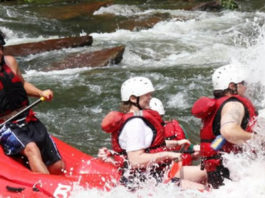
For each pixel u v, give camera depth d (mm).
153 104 10250
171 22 29016
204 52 22953
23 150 9203
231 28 27750
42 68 20625
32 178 8539
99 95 17125
